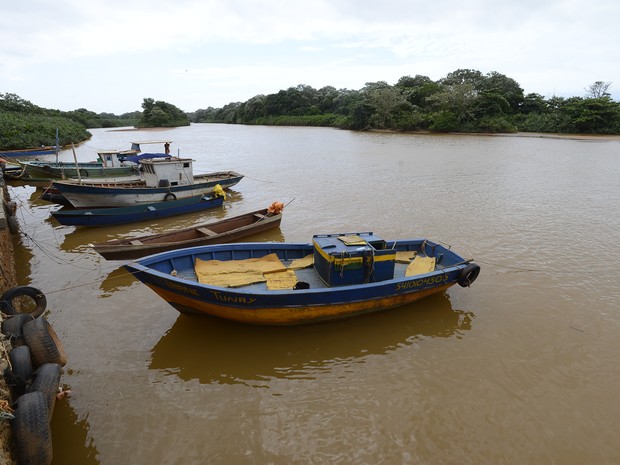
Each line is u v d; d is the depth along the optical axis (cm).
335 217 2248
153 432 792
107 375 952
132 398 881
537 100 8388
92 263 1631
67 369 970
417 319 1180
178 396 888
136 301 1295
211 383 930
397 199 2638
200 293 1036
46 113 9438
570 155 4666
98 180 2633
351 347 1058
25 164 2927
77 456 741
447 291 1344
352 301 1103
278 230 2016
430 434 782
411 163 4225
